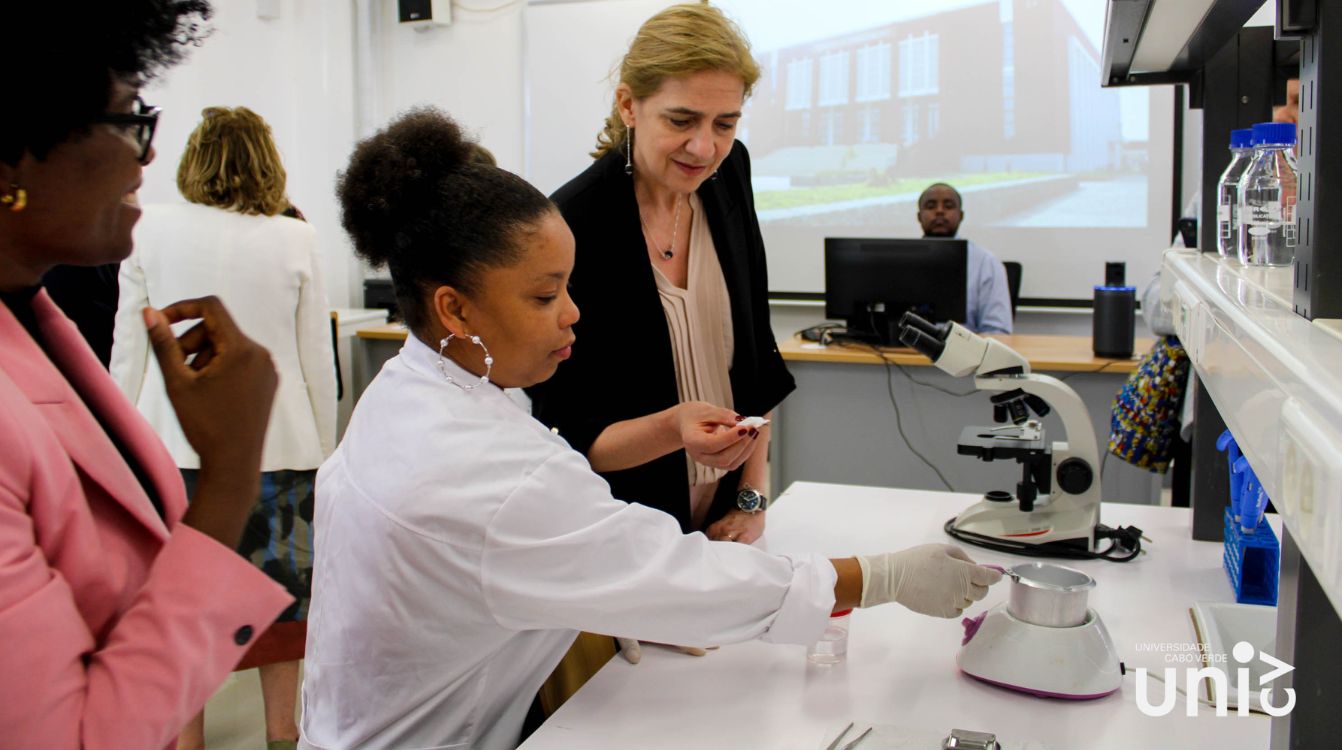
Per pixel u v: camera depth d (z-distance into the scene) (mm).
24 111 624
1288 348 738
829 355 3621
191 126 4625
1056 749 1059
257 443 768
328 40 4902
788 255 4980
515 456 970
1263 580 1454
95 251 706
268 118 4875
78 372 825
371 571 989
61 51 627
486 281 957
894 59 4688
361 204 981
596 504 996
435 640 1015
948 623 1373
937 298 3641
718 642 1057
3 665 606
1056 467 1643
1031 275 4652
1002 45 4523
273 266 2379
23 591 623
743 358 1685
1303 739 868
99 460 745
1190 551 1657
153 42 694
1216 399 1052
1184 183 4434
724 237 1628
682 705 1170
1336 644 851
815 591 1094
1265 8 1781
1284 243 1445
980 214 4676
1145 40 1551
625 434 1440
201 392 737
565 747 1082
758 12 4844
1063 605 1179
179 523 741
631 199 1524
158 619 702
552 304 995
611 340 1517
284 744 2391
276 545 2383
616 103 1521
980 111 4602
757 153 4945
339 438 4336
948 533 1736
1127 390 2852
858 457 3750
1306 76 919
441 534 954
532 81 5020
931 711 1144
